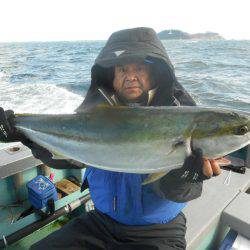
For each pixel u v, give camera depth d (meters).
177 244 0.92
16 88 6.75
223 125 0.71
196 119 0.72
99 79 1.07
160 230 0.93
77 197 1.37
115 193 0.93
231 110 0.74
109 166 0.78
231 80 7.41
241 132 0.72
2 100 5.52
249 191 1.40
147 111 0.75
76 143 0.81
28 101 5.43
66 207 1.28
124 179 0.91
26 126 0.88
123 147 0.76
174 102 0.97
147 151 0.74
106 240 0.96
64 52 22.11
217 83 6.98
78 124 0.81
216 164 0.73
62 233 1.00
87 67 11.51
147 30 0.99
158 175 0.74
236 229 1.06
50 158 0.97
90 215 1.04
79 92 6.41
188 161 0.71
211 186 1.25
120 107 0.77
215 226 1.08
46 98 5.70
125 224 0.94
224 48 24.50
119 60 0.95
